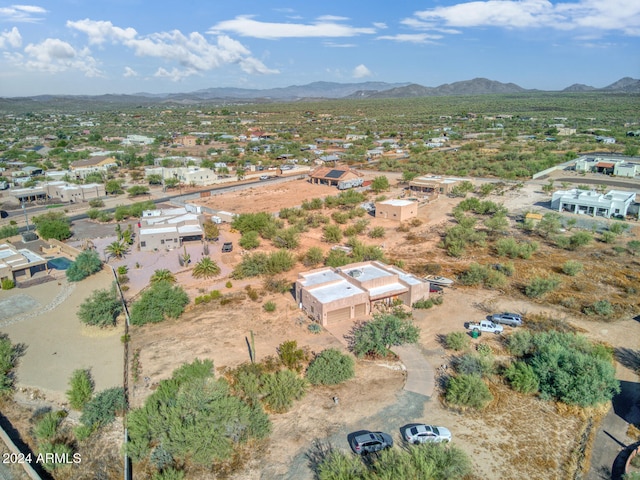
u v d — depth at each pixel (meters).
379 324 47.91
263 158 189.50
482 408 38.94
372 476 28.94
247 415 35.31
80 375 43.16
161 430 34.69
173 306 56.00
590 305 57.53
